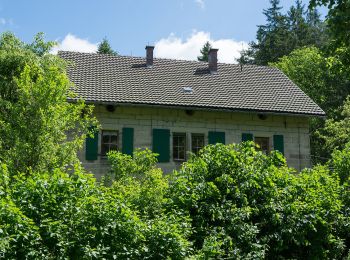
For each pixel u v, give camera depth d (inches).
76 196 279.7
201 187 360.8
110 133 772.6
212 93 861.8
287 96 898.7
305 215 378.6
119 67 896.9
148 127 781.9
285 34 1888.5
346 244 421.7
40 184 272.5
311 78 1492.4
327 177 430.3
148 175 418.6
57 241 256.4
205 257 301.6
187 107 786.2
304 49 1636.3
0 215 243.9
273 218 362.3
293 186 397.1
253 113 823.1
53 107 410.0
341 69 469.4
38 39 601.6
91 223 271.7
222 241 334.0
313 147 1419.8
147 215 346.0
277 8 2038.6
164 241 285.3
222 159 385.7
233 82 925.8
